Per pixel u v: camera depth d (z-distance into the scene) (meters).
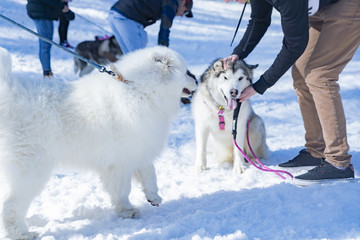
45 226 2.40
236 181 3.33
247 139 3.76
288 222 2.21
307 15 2.49
